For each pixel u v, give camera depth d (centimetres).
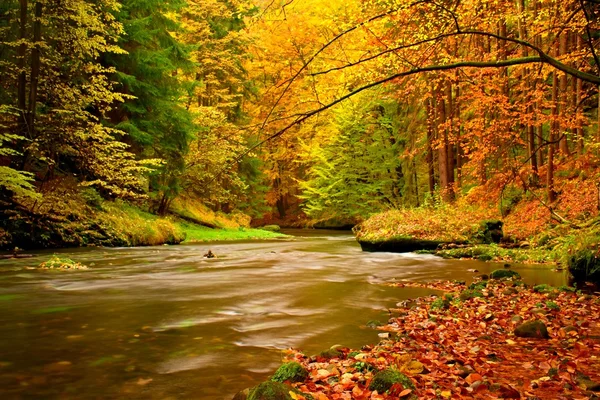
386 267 1139
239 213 3478
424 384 325
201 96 3050
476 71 851
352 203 3086
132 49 2012
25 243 1511
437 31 686
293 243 2119
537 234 1312
